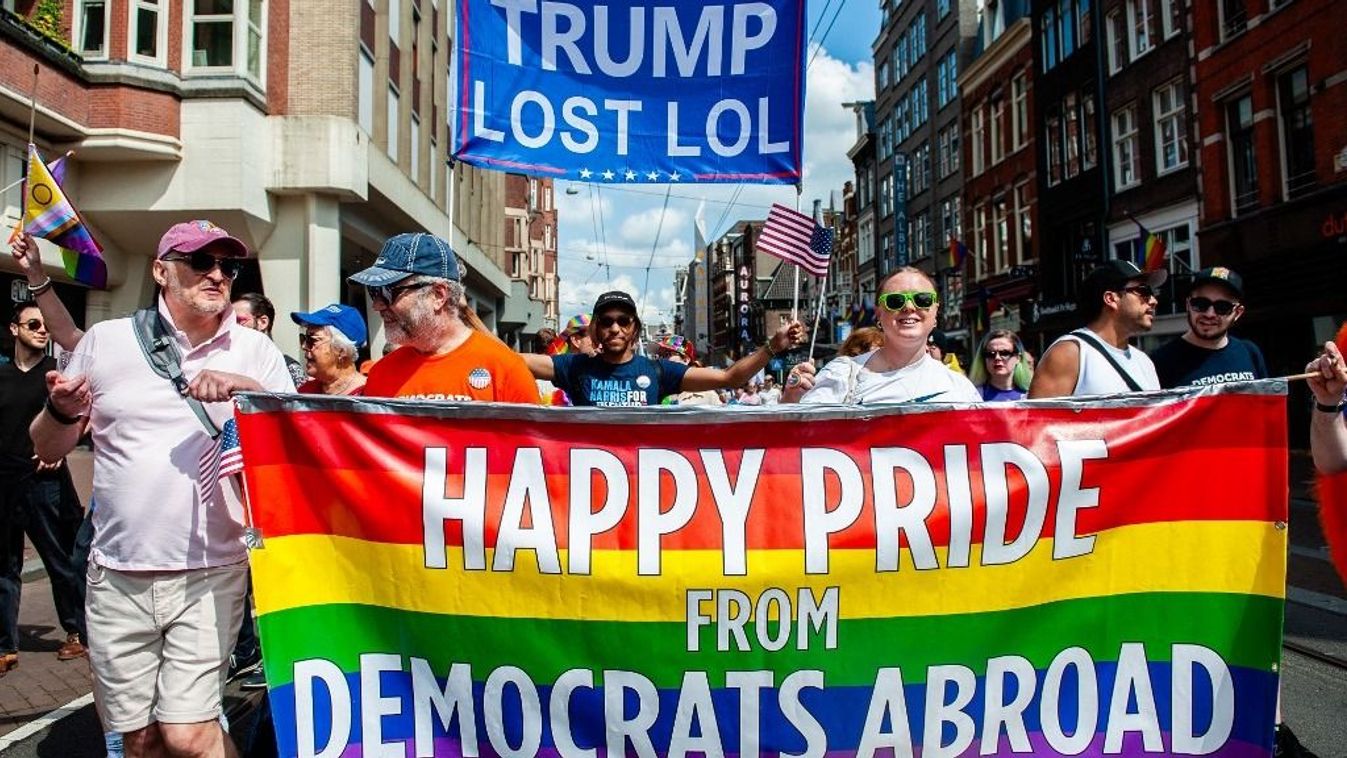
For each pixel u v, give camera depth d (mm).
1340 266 14648
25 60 11281
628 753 2578
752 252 74125
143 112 12883
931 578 2639
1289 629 5523
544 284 65750
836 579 2619
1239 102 17312
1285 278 15844
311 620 2586
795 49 4660
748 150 4707
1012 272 26734
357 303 21531
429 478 2629
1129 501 2697
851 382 3420
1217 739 2625
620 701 2586
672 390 4852
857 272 44000
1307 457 14234
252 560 2553
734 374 4738
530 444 2646
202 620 2688
